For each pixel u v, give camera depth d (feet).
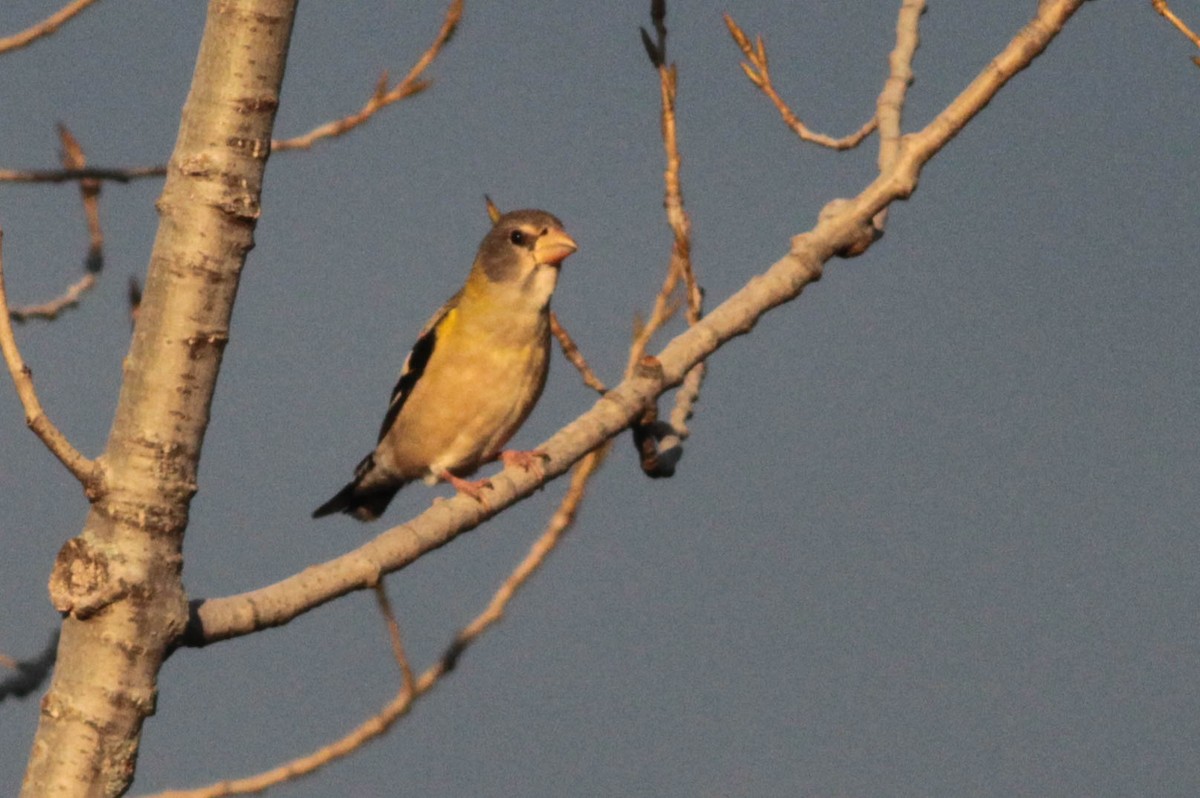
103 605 19.49
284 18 19.98
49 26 27.53
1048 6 28.12
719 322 27.32
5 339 19.26
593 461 28.45
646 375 26.78
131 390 19.88
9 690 28.45
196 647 20.52
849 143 30.17
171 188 19.99
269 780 26.37
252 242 20.13
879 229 28.43
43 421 19.38
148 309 19.95
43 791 19.49
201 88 19.99
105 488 19.67
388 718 26.76
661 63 29.32
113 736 19.58
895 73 29.14
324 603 21.95
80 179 34.35
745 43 30.83
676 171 29.14
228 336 20.11
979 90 27.81
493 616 27.37
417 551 23.16
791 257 27.76
